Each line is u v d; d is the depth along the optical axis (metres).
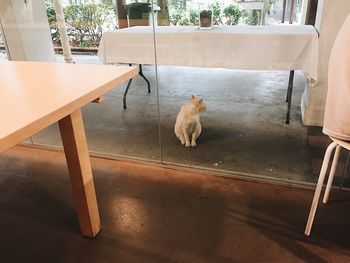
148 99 2.40
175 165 1.83
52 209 1.51
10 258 1.22
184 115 1.96
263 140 2.05
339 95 0.98
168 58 2.03
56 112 0.72
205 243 1.26
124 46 2.08
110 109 2.53
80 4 2.06
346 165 1.69
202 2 1.89
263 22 1.95
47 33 2.16
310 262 1.16
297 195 1.54
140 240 1.29
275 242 1.25
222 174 1.73
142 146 2.07
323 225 1.33
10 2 2.10
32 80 0.98
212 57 1.94
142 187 1.65
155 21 1.99
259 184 1.64
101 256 1.22
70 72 1.08
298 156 1.87
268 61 1.87
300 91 2.23
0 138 0.57
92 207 1.27
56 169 1.86
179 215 1.43
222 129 2.19
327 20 1.78
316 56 1.82
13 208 1.52
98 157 1.96
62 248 1.26
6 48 2.18
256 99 2.32
